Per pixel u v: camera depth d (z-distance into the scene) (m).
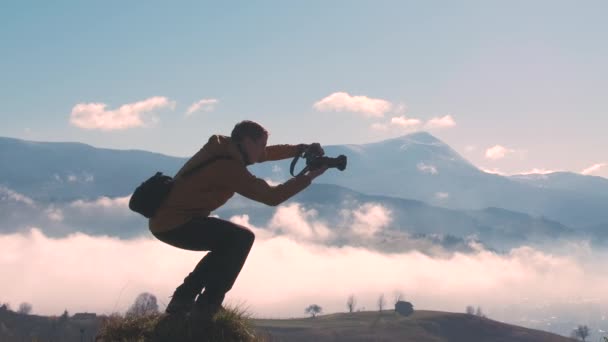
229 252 5.66
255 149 5.61
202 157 5.48
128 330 5.62
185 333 5.43
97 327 5.78
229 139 5.61
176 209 5.54
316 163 5.71
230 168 5.40
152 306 5.99
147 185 5.54
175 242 5.67
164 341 5.42
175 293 5.73
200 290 5.77
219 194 5.58
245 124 5.59
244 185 5.40
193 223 5.58
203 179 5.45
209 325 5.48
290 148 6.18
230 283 5.68
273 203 5.48
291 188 5.49
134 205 5.54
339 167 5.71
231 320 5.52
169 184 5.55
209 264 5.70
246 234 5.75
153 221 5.64
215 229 5.64
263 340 5.64
